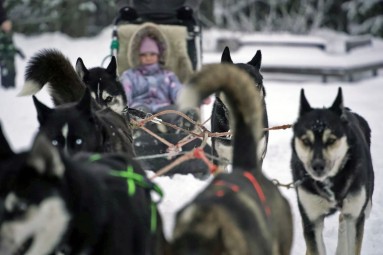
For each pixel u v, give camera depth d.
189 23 15.80
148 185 6.71
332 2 45.75
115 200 5.97
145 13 16.00
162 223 6.94
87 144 7.78
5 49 24.61
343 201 8.59
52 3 38.44
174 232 5.40
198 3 16.38
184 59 15.27
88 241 5.55
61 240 5.36
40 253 5.27
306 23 45.12
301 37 34.09
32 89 9.66
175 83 14.36
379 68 32.50
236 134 6.52
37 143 5.23
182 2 16.02
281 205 6.45
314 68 29.11
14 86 25.00
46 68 9.62
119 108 11.47
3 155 5.44
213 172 7.38
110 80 11.48
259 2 46.28
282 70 29.50
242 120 6.46
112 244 5.73
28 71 9.64
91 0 39.81
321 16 44.75
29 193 5.18
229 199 5.58
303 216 8.71
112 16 42.91
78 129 7.73
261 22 45.72
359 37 39.00
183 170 13.05
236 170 6.30
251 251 5.41
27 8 38.97
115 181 6.22
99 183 5.81
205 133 10.72
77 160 6.36
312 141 8.24
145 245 6.25
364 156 8.81
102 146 8.10
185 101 6.10
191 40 15.65
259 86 11.56
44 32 39.59
